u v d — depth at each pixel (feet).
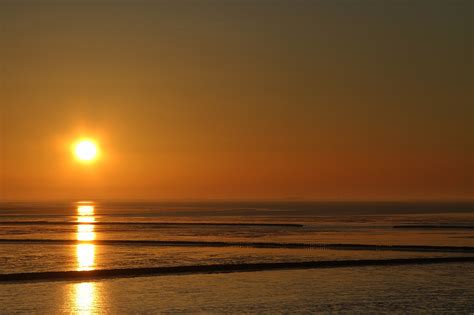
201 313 209.56
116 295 238.27
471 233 574.15
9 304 222.69
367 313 209.77
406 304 223.10
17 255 372.38
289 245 430.61
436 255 365.81
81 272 284.61
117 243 451.53
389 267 310.24
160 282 267.39
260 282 267.39
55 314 208.54
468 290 248.73
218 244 440.86
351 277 280.31
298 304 223.30
